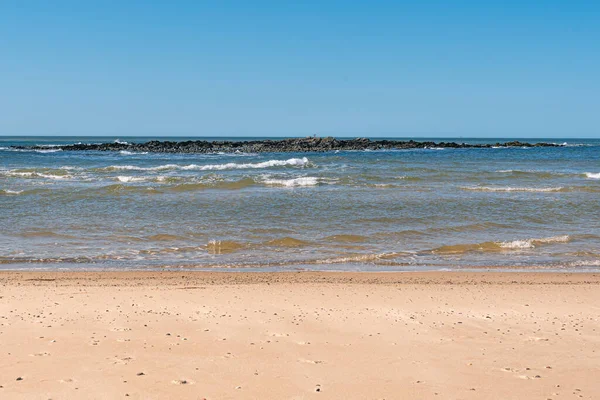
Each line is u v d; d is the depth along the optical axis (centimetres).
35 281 1211
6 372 647
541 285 1241
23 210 2216
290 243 1708
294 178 3572
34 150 7994
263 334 828
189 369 672
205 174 3934
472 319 941
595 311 1012
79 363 682
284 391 611
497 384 642
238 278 1283
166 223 1983
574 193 2917
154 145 8738
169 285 1187
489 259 1554
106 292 1099
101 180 3409
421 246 1700
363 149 9138
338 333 843
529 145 11812
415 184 3356
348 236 1802
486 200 2600
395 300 1078
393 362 712
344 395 603
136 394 594
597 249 1683
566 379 661
